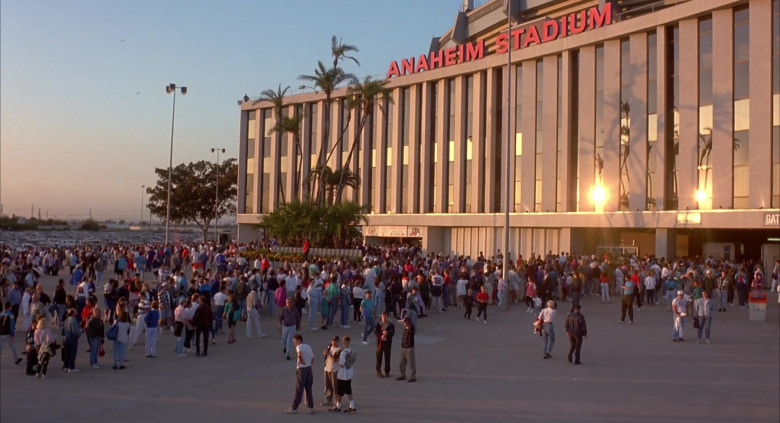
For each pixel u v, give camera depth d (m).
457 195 52.81
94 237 98.06
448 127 54.44
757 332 21.61
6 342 16.12
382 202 59.53
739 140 35.88
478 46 51.75
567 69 45.12
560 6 51.03
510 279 29.73
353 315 25.31
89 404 12.52
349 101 51.28
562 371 15.88
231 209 91.69
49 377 14.77
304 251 41.00
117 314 15.73
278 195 67.88
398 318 25.06
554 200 45.69
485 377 15.27
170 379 14.83
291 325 17.33
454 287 29.59
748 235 42.22
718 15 36.97
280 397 13.40
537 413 12.28
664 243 39.34
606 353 18.14
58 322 20.56
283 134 68.06
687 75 38.41
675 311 20.06
